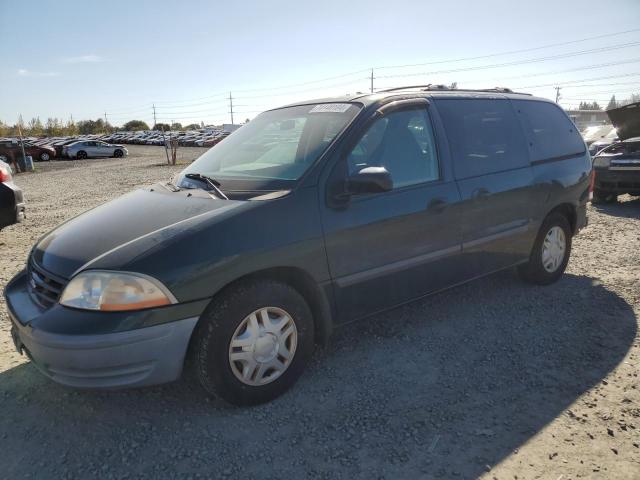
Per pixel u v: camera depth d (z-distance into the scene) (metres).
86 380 2.47
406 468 2.37
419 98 3.72
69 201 12.06
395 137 3.49
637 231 7.02
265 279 2.85
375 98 3.54
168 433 2.67
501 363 3.34
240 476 2.34
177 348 2.57
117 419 2.80
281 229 2.84
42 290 2.74
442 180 3.66
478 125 4.06
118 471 2.39
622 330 3.78
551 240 4.70
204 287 2.59
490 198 3.93
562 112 5.01
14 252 6.66
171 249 2.56
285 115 3.85
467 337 3.73
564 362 3.33
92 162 31.30
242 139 3.91
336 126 3.32
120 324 2.43
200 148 47.72
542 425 2.67
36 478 2.36
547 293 4.59
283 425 2.72
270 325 2.86
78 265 2.59
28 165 24.83
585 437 2.56
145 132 68.12
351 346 3.62
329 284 3.08
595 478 2.28
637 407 2.81
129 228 2.81
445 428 2.66
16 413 2.88
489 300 4.44
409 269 3.47
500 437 2.58
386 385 3.10
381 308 3.39
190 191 3.23
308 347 3.06
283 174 3.14
